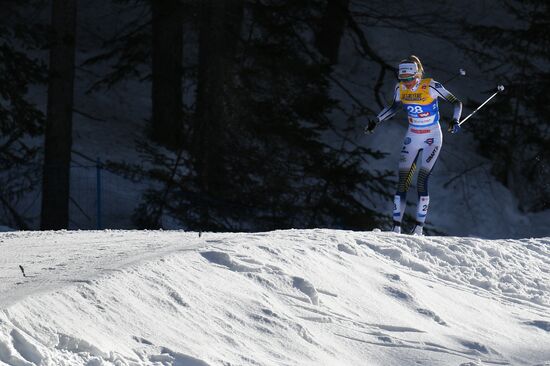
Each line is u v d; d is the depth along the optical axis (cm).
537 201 7969
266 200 6450
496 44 8450
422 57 9744
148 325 1503
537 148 8200
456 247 2986
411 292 2289
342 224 6675
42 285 1527
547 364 1942
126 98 8419
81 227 6134
